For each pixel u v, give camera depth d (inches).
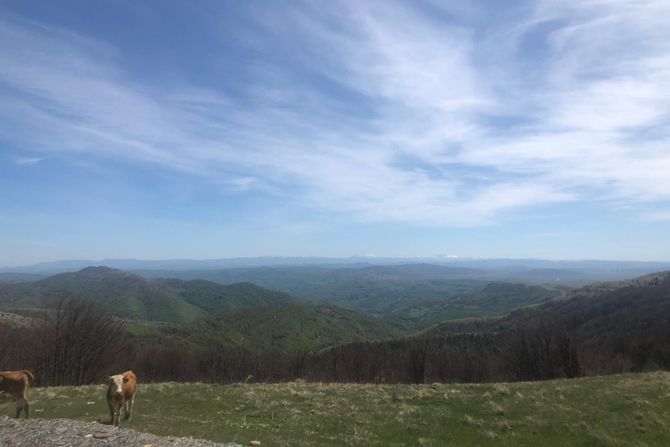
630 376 1144.2
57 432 559.8
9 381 668.1
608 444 717.9
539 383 1160.2
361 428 781.3
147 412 831.7
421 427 802.8
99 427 599.2
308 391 1125.1
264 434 688.4
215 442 590.6
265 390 1122.7
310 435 709.9
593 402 922.7
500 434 770.8
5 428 572.4
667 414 823.7
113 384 682.8
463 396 1029.2
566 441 736.3
